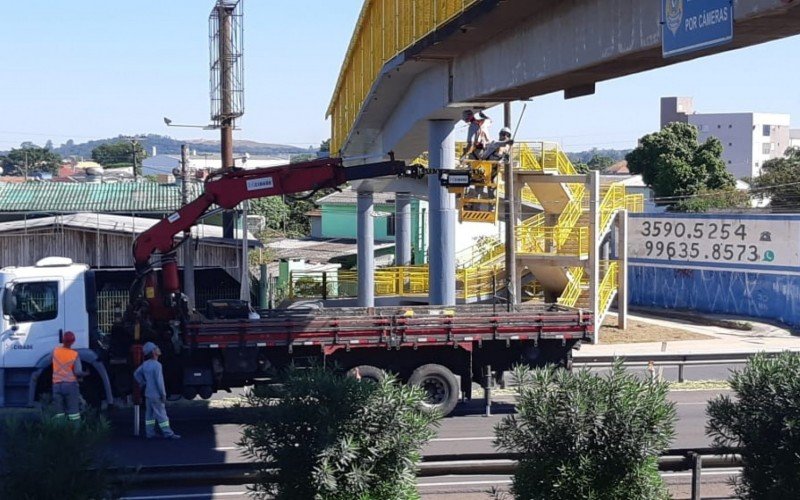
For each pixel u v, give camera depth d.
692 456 9.23
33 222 33.69
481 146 22.47
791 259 37.06
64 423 7.31
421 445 7.95
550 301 37.91
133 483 7.91
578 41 14.96
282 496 7.76
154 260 19.12
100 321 28.89
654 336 35.19
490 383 19.27
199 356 18.47
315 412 7.76
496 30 18.44
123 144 144.25
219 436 17.11
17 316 17.58
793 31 10.95
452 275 26.12
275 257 54.66
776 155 127.19
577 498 8.10
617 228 37.47
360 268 39.81
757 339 34.56
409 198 45.34
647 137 64.12
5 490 6.98
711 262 40.59
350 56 33.91
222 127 36.50
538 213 40.19
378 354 19.06
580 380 8.40
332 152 43.44
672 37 11.60
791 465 8.62
